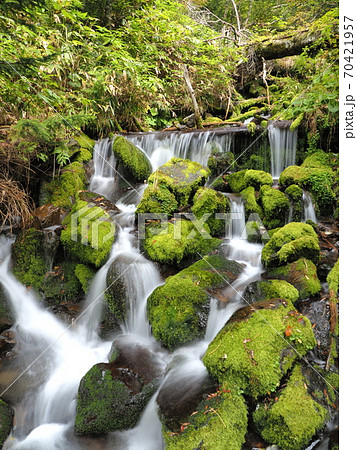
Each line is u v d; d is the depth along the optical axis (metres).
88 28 5.27
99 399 2.21
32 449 2.14
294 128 4.96
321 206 4.07
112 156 5.22
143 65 6.07
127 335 2.96
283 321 2.28
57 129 4.18
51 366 2.74
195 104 6.67
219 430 1.77
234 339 2.19
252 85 8.90
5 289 3.28
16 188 3.92
